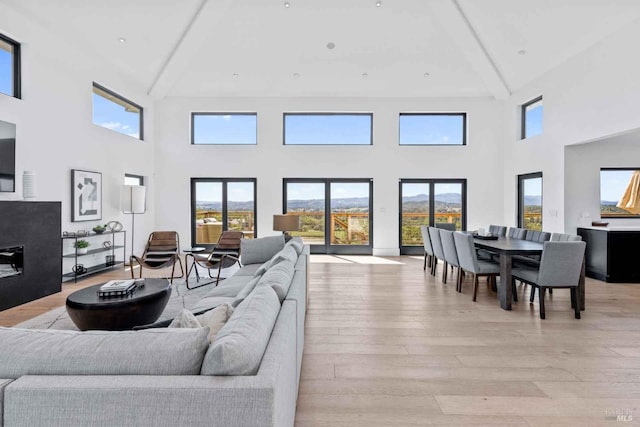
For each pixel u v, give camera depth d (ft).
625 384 7.20
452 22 17.88
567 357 8.45
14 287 12.42
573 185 18.69
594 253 17.29
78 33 16.24
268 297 5.54
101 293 9.76
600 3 14.64
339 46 20.21
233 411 3.34
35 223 13.21
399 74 22.56
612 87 15.64
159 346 3.70
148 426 3.34
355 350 8.86
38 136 14.74
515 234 17.92
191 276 17.95
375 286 15.79
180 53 19.66
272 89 24.07
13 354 3.65
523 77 21.35
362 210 25.70
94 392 3.32
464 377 7.50
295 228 17.65
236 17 18.06
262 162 25.03
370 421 5.99
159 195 24.77
